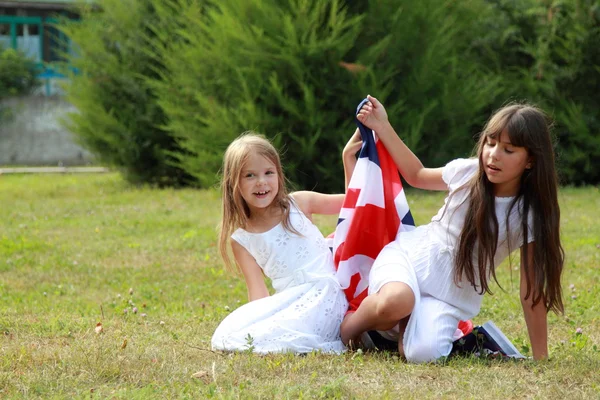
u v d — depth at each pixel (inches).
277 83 581.0
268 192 185.8
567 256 317.4
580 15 647.1
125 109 685.9
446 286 174.1
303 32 575.8
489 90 634.8
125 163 695.1
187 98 614.9
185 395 142.1
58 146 1035.3
